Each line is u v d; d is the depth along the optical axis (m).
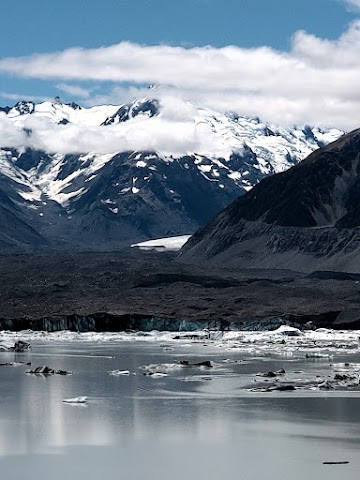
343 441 105.81
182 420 119.38
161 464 95.31
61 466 94.38
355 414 123.56
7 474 91.25
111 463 95.62
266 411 126.44
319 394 143.00
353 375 164.88
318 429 112.94
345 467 93.62
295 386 152.38
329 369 183.00
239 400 137.12
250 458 97.62
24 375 172.25
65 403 134.25
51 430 112.19
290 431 111.81
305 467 93.69
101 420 119.19
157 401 136.38
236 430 112.56
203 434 109.94
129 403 134.38
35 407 130.25
